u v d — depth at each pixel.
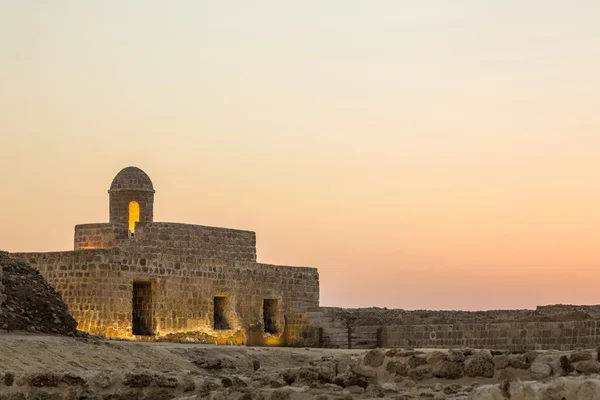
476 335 56.91
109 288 54.66
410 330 60.22
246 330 61.56
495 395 20.81
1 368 34.88
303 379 25.92
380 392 24.17
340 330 63.25
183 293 58.09
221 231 62.66
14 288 45.12
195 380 27.33
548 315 60.06
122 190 66.56
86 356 39.19
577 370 22.92
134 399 26.62
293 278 64.94
